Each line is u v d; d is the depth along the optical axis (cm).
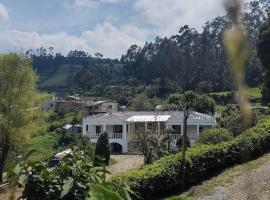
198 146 1862
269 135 1909
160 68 9138
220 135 2373
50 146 5234
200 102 5088
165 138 2594
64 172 314
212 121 4525
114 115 4869
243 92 67
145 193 1520
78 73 11025
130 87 9212
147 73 9588
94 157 337
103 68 11262
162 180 1566
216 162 1734
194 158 1667
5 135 2839
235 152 1788
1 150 2845
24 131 2894
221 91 6750
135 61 10175
